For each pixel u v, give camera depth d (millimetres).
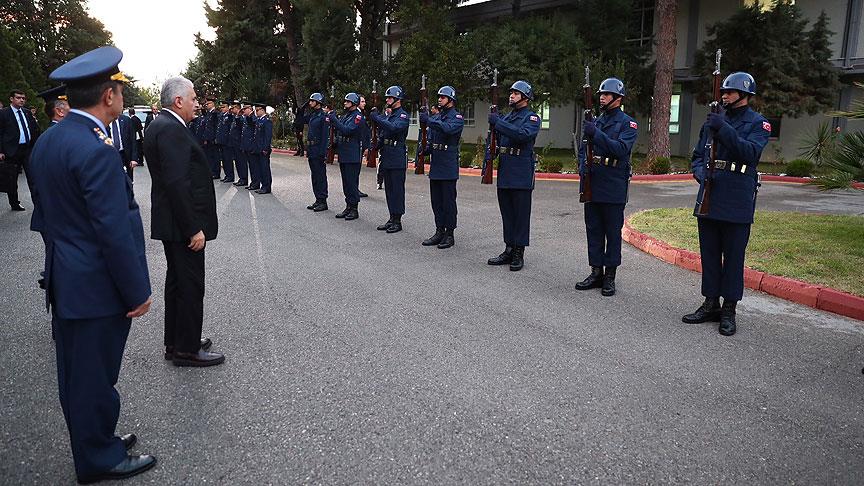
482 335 4691
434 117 7789
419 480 2852
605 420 3416
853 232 7812
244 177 13859
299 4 28688
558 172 16531
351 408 3535
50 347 4426
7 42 18094
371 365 4133
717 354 4371
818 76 17422
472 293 5793
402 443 3164
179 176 3805
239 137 13641
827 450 3141
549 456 3057
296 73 32531
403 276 6375
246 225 9156
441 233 7875
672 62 17625
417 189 13445
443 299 5594
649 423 3389
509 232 6859
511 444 3162
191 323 4043
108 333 2752
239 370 4059
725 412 3521
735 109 4953
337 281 6156
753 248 6988
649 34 23266
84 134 2619
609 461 3018
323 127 10250
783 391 3793
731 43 18172
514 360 4223
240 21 35500
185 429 3309
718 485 2836
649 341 4609
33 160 2688
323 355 4301
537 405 3580
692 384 3879
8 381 3881
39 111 17141
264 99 34656
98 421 2779
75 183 2592
